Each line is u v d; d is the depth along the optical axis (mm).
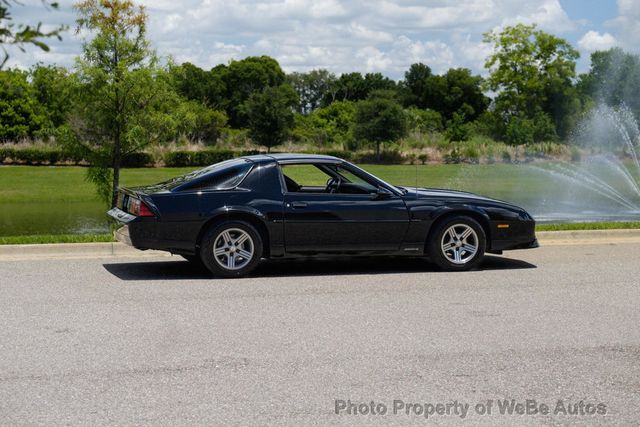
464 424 4633
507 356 6074
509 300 8250
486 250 10359
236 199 9531
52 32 2789
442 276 9797
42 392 5160
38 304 7902
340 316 7445
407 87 133000
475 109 125000
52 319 7242
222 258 9602
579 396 5164
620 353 6188
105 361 5883
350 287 9008
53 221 22078
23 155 42531
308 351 6188
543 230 13367
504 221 10258
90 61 16219
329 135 63344
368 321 7227
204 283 9211
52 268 10164
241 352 6152
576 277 9711
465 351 6211
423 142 54594
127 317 7336
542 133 65125
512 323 7176
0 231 19438
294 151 51938
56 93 16641
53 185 33531
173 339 6543
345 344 6402
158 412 4789
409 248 10016
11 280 9273
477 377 5547
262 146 52875
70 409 4836
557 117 79875
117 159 16938
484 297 8414
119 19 16156
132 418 4684
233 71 114938
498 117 79938
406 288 8945
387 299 8289
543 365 5848
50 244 11445
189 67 108438
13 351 6152
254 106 50938
